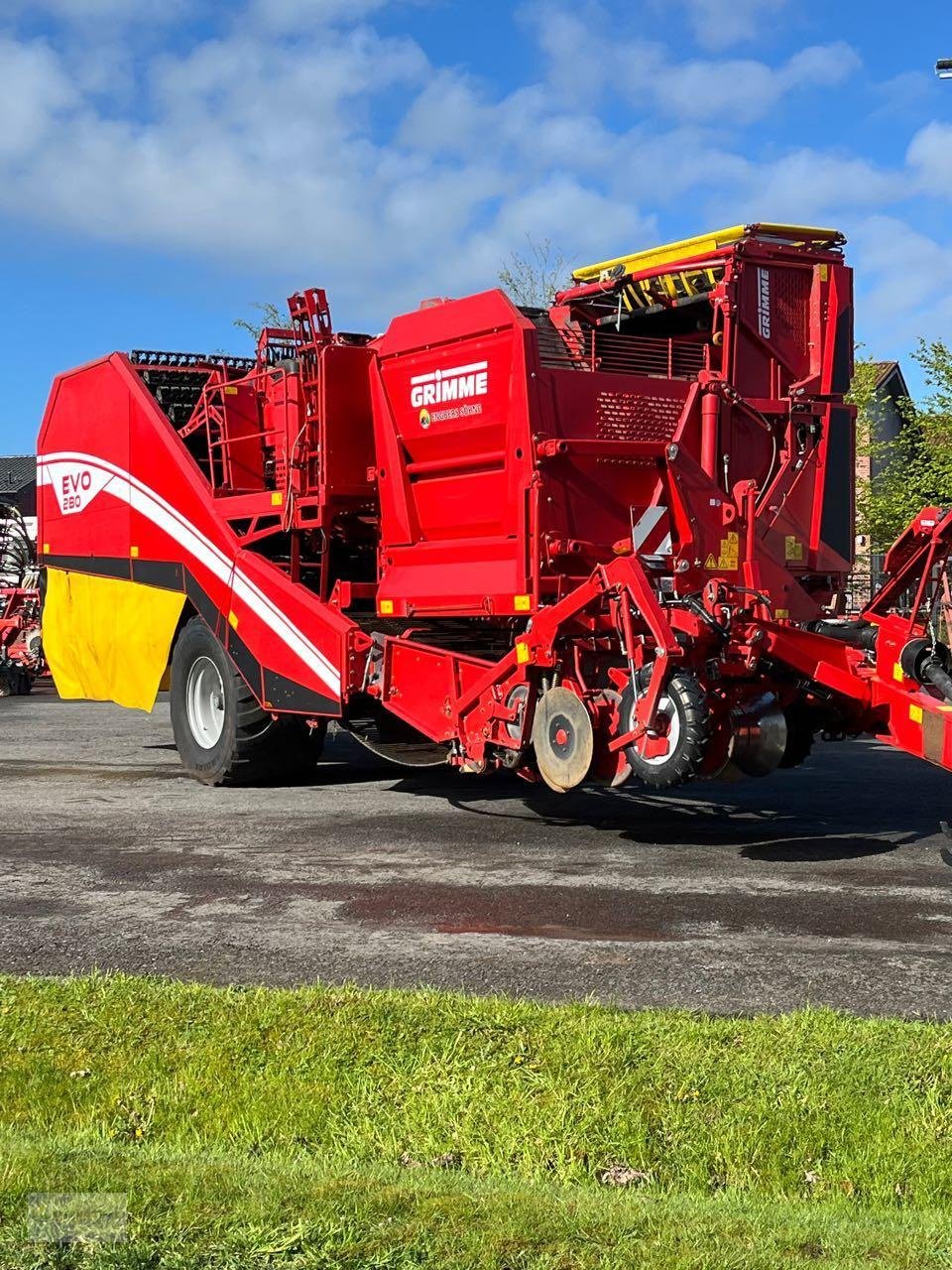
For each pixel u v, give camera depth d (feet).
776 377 32.17
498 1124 13.76
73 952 20.94
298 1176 12.35
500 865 27.30
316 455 34.99
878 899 24.18
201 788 38.22
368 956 20.59
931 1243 11.18
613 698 27.71
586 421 29.99
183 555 39.32
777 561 31.01
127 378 41.52
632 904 23.93
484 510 31.09
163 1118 14.03
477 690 30.35
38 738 51.42
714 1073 14.83
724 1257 10.75
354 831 31.12
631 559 27.25
